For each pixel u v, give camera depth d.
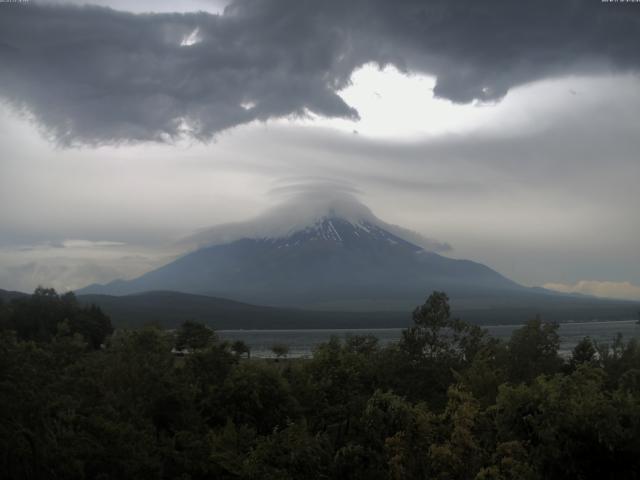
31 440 27.94
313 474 26.22
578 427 21.75
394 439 25.72
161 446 34.78
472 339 47.78
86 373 42.75
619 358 48.03
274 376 41.81
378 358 48.47
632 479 21.45
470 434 24.67
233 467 32.56
